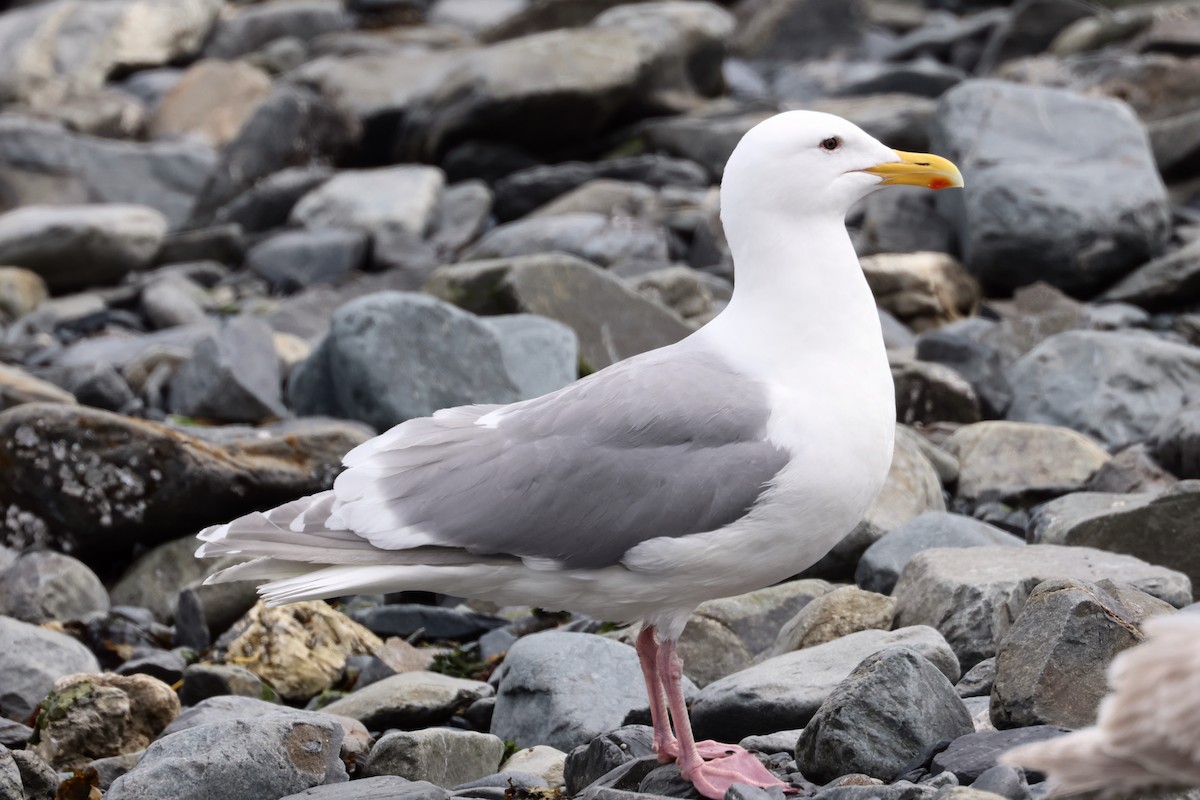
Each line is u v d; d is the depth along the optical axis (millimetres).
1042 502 13023
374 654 11086
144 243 21656
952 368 15344
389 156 26234
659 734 7965
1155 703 5277
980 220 18562
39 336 19125
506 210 23125
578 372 16188
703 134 23984
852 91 27234
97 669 10797
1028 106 19625
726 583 7785
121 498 13359
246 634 11086
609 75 24641
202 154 25438
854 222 20562
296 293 20828
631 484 7551
